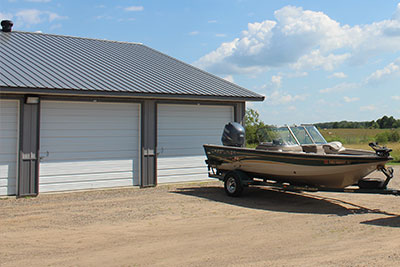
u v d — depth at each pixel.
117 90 10.29
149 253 5.21
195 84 12.62
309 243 5.62
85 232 6.32
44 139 10.09
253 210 8.05
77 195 10.01
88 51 14.12
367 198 9.38
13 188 9.65
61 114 10.30
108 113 10.97
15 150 9.69
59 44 14.28
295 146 9.30
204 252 5.24
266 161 9.06
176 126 12.07
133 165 11.30
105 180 10.88
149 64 14.17
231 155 9.96
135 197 9.68
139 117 11.41
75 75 10.91
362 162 7.49
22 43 13.36
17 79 9.54
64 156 10.34
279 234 6.15
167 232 6.32
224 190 10.85
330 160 7.85
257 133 10.26
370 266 4.58
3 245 5.61
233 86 13.29
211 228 6.56
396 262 4.70
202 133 12.54
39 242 5.76
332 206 8.43
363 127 68.56
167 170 11.90
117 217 7.41
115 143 11.05
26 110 9.74
